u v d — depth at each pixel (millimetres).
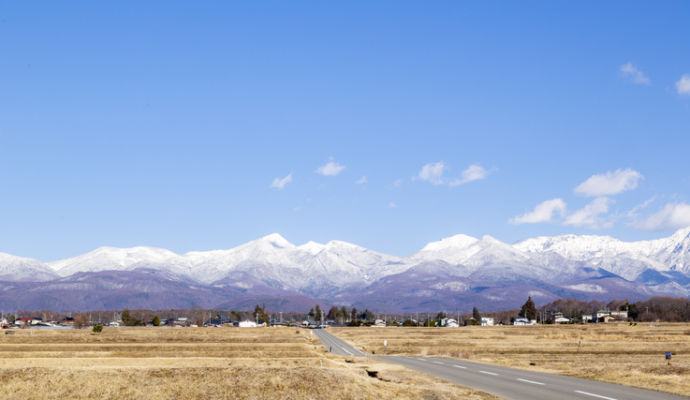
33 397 37156
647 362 76375
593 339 158500
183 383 39969
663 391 41406
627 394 39781
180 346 114625
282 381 40156
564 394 40000
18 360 73688
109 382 40219
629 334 186125
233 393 37438
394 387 42375
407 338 175125
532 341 147375
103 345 117250
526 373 58188
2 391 38250
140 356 91562
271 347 113625
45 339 146125
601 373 55969
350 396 37281
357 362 78188
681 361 77375
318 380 40562
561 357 91812
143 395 37219
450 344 133875
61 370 43438
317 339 170125
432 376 54688
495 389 43188
